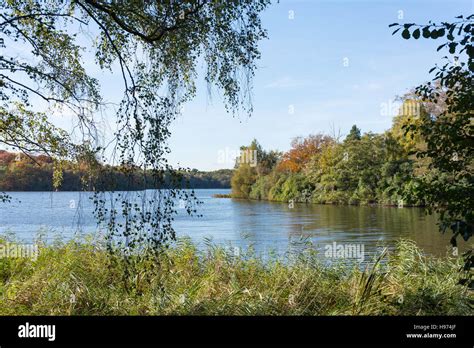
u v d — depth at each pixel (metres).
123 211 4.41
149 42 5.00
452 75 3.12
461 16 2.67
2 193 6.82
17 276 6.82
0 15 5.35
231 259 7.30
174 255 7.38
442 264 6.92
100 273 6.43
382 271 6.44
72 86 6.20
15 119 6.59
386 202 31.33
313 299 5.53
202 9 4.95
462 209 2.96
